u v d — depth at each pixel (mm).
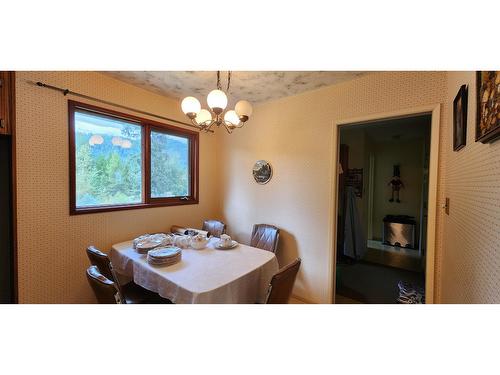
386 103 1757
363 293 2416
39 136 1563
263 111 2541
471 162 965
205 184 2898
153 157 2369
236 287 1289
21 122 1478
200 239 1826
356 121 1912
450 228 1328
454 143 1234
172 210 2518
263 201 2568
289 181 2350
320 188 2135
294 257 2320
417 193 4172
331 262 2076
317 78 1925
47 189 1614
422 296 1872
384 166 4480
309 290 2217
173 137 2584
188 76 1930
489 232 754
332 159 2053
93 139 1919
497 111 661
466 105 1051
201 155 2836
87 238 1844
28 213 1530
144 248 1673
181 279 1267
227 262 1529
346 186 3402
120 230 2062
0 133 1393
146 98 2219
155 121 2307
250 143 2676
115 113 1980
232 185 2869
